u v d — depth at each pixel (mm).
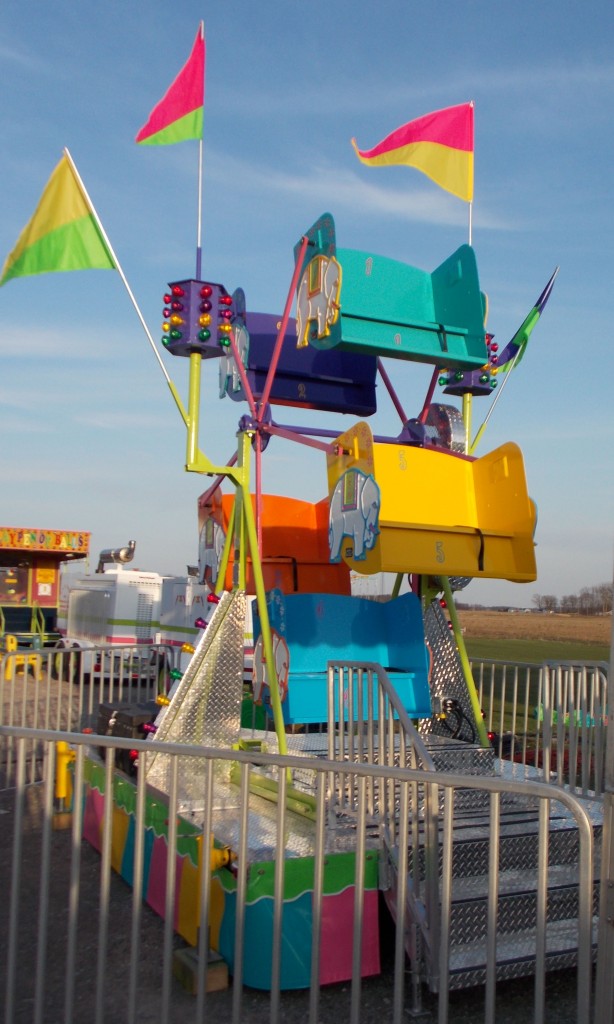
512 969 4145
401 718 4855
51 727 11500
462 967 4047
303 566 8312
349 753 5324
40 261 6398
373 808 5203
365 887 4598
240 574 6457
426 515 6246
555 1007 4336
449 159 7074
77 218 6324
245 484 6348
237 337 7352
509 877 4754
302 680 6414
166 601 17875
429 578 6996
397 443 7281
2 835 7133
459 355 6195
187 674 6215
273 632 6418
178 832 5062
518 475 6062
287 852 4621
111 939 5008
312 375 7547
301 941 4426
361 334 5902
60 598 24312
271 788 5727
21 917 5336
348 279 6082
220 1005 4266
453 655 6711
